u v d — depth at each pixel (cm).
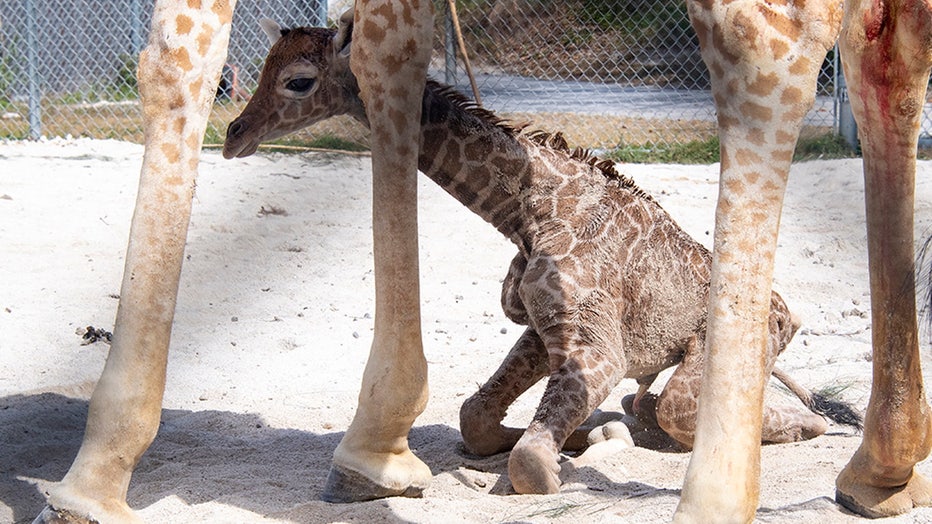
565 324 558
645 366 607
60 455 571
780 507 469
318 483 517
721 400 326
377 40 432
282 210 1260
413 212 443
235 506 470
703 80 2002
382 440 464
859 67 411
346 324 891
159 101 368
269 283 1002
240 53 2095
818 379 719
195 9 370
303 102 642
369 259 1095
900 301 424
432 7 436
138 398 369
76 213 1223
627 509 463
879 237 423
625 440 596
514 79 1989
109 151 1664
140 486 513
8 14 2042
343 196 1361
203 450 591
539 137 610
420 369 457
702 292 603
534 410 686
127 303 368
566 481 535
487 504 474
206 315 901
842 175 1401
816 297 965
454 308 942
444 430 648
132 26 2214
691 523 323
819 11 325
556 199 589
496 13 2038
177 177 369
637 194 616
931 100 1753
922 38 388
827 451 581
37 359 756
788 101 327
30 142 1747
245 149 641
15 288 930
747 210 329
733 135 331
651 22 2022
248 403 705
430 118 586
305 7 1880
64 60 2183
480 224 1228
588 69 2019
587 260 573
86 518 365
